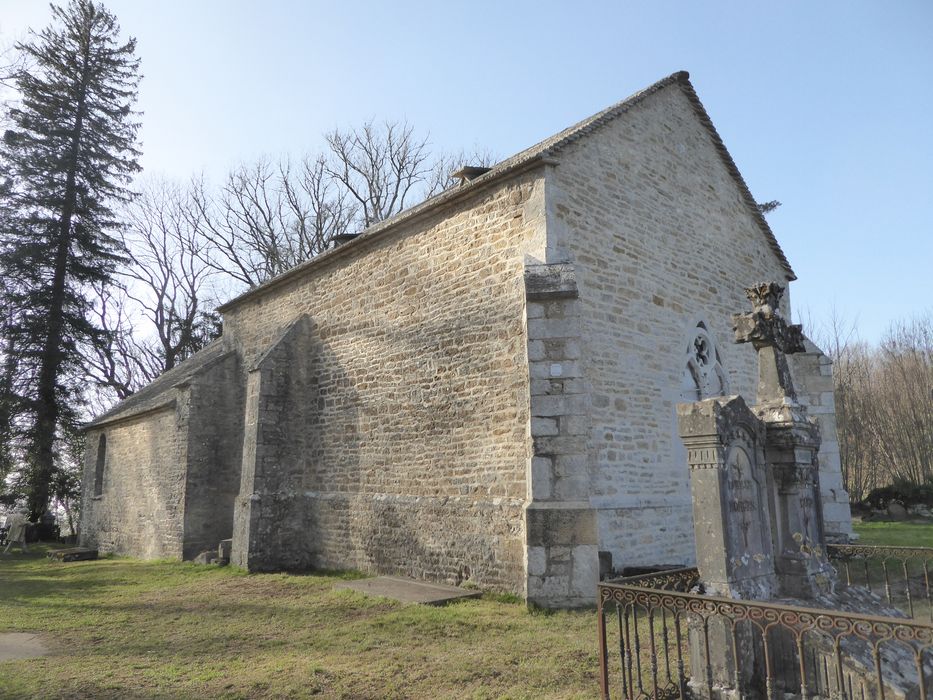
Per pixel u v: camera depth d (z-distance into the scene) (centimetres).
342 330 1262
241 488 1280
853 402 3016
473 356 987
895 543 1404
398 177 3091
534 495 806
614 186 1051
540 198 928
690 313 1163
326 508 1217
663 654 582
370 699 503
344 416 1220
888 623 330
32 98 2391
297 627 748
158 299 3084
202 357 2144
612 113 1059
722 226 1308
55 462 2289
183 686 538
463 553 948
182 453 1509
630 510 947
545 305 859
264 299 1530
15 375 2194
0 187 2272
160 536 1557
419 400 1068
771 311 605
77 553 1744
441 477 1006
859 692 412
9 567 1602
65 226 2352
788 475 548
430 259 1088
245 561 1202
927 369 2902
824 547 562
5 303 2212
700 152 1291
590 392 941
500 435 926
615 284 1015
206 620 804
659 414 1042
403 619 750
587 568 771
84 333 2352
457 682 532
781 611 372
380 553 1088
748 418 527
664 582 523
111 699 508
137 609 889
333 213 3041
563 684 516
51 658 638
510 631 686
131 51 2633
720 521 483
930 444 2706
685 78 1241
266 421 1270
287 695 514
